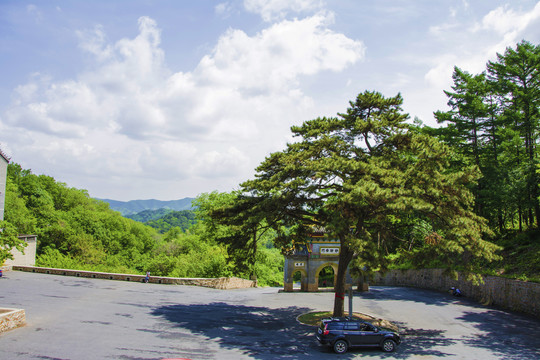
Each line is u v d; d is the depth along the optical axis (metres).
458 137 44.44
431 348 20.80
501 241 41.16
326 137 24.58
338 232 20.31
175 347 18.64
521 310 30.80
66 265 52.16
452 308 32.69
